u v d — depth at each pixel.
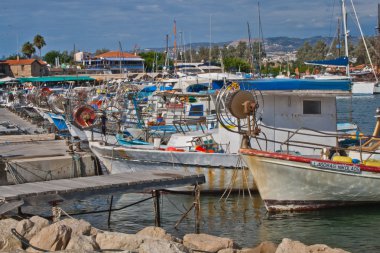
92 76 81.75
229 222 15.57
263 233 14.53
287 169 15.85
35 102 48.72
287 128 18.06
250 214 16.34
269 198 16.28
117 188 13.27
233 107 15.96
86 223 11.52
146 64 107.44
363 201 16.58
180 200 18.09
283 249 10.52
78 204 17.94
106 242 10.53
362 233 14.44
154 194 15.30
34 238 10.56
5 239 10.45
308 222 15.45
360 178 16.00
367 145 17.70
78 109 23.08
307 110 18.17
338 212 16.38
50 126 36.62
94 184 13.25
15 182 19.70
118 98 34.91
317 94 17.59
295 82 17.84
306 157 15.85
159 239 10.58
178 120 24.52
